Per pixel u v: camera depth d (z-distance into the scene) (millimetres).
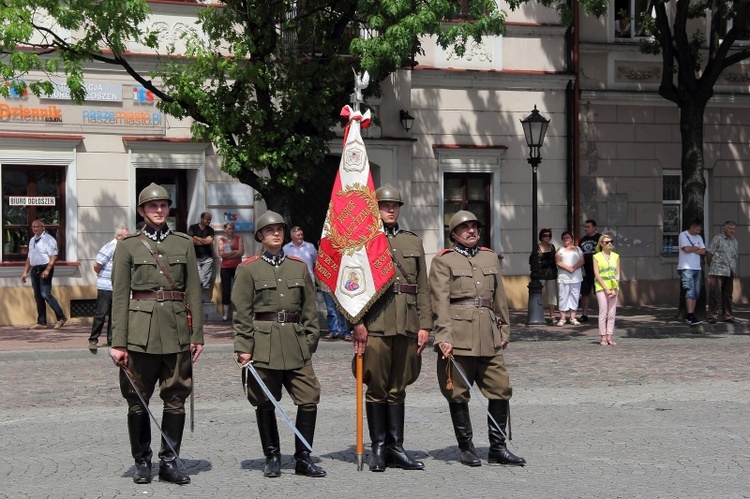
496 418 11961
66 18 23047
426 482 11062
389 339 11742
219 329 26844
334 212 12023
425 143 32406
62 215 28688
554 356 22656
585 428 14117
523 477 11258
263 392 11406
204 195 29781
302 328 11625
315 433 14055
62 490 10742
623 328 27641
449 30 24656
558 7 28344
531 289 28891
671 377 19328
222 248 29109
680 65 28625
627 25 34375
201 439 13625
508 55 33250
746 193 35656
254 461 12258
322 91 25266
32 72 27953
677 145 34875
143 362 11133
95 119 28750
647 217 34625
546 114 33688
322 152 25500
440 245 32531
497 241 33156
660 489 10625
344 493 10562
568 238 28656
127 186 29109
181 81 24578
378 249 11711
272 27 24781
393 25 23688
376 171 31688
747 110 35562
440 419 15016
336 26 25672
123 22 23422
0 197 27953
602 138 34125
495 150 33000
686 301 28766
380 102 31625
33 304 28297
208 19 24672
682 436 13500
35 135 28109
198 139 25797
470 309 11883
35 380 19375
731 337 26906
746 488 10656
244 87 25078
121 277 11148
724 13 28500
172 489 10797
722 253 28781
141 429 11180
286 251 24656
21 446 13180
